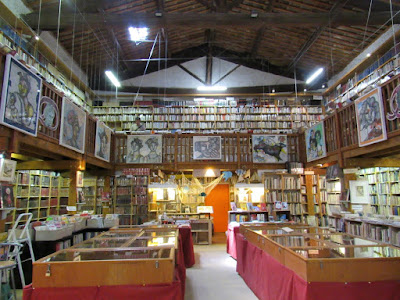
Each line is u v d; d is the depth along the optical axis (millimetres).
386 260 2828
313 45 12281
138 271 2703
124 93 15320
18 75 4527
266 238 4074
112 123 14266
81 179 7492
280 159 10023
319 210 10297
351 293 2719
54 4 8859
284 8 10500
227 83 15680
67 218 6266
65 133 6250
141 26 9438
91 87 14758
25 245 4984
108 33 10586
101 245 3562
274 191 9742
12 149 4508
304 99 15414
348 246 3404
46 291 2648
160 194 10164
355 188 7465
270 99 15336
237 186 9250
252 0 10484
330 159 8195
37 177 9430
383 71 9977
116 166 9930
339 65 13484
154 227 5848
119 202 9836
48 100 5602
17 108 4496
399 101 5277
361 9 9523
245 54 15406
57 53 10766
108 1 9250
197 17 9406
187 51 15383
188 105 14469
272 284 3672
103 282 2676
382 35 10617
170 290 2670
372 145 6227
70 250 3225
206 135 10031
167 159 10000
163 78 15547
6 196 4371
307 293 2707
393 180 9258
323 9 10062
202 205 10711
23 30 8445
